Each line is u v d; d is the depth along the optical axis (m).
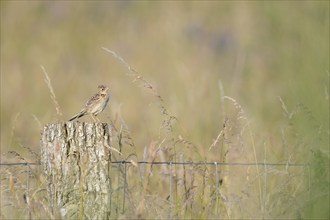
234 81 17.98
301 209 9.83
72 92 19.83
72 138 8.84
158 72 19.69
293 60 16.03
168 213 9.57
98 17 24.78
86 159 8.82
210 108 16.39
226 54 21.31
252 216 9.97
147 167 10.32
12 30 23.14
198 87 17.48
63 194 8.83
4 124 17.44
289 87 14.32
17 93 19.28
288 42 17.05
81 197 8.79
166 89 17.80
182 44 21.16
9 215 9.76
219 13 23.91
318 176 10.11
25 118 17.31
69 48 22.91
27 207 9.18
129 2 25.06
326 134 10.77
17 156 10.01
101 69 21.11
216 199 9.89
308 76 13.24
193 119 15.62
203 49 21.16
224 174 10.65
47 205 9.12
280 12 18.67
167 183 10.91
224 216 9.96
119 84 19.09
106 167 8.88
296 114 11.49
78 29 23.98
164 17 23.25
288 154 10.96
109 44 22.62
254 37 20.42
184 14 23.72
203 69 19.73
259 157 11.71
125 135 10.67
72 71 20.98
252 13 21.83
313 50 14.20
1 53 21.89
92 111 10.94
